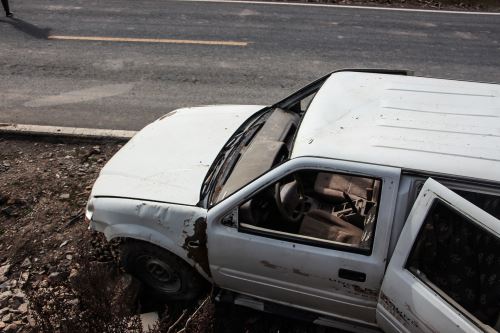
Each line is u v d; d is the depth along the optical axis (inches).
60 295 156.4
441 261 116.3
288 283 141.5
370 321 139.4
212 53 367.6
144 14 446.3
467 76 334.3
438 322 113.0
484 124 129.5
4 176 233.8
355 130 132.3
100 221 156.9
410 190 120.2
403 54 369.4
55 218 207.5
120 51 370.9
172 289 165.8
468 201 108.4
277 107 187.8
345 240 144.2
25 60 355.3
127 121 279.1
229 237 140.4
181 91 313.0
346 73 167.2
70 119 280.8
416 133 128.2
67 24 421.7
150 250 155.3
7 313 163.3
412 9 479.5
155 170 164.1
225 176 152.0
